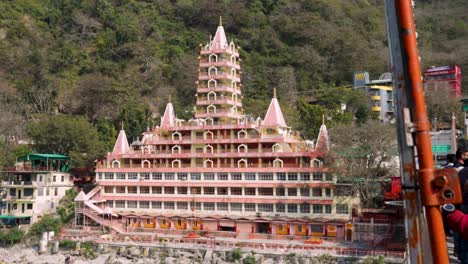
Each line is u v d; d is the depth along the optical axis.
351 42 184.12
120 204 110.31
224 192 102.38
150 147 111.56
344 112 138.38
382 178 89.56
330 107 145.88
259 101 157.12
